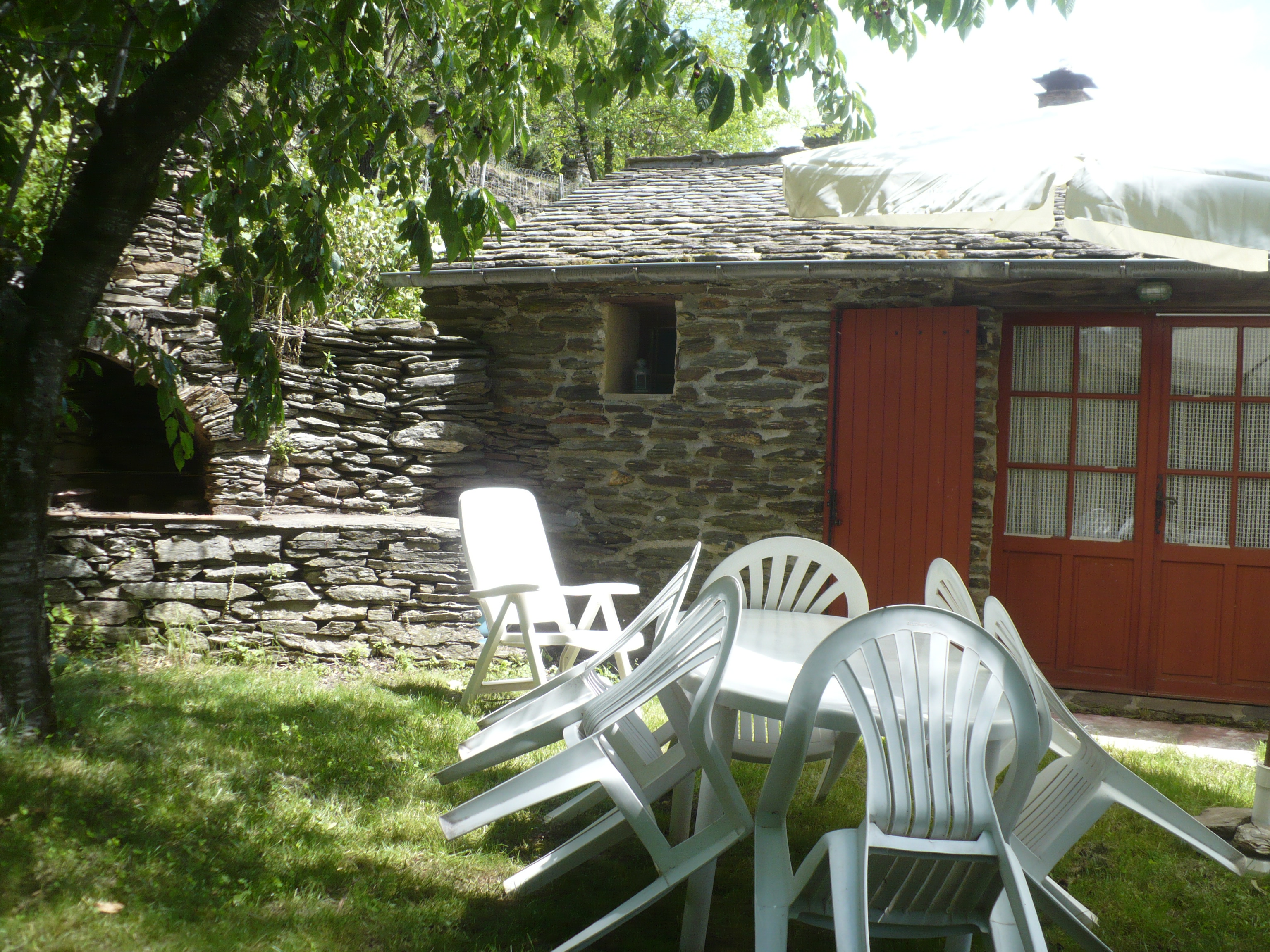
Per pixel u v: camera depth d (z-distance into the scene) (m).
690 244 6.36
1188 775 3.95
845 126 4.29
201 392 5.62
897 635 2.10
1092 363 5.66
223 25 3.21
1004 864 1.95
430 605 5.63
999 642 2.28
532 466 6.62
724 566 3.95
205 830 2.83
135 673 4.47
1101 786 2.35
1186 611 5.45
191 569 5.18
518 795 2.46
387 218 8.42
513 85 4.21
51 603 4.88
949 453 5.67
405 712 4.35
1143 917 2.70
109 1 3.32
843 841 1.99
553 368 6.60
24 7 3.45
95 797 2.88
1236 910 2.72
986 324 5.69
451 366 6.56
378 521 5.71
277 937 2.29
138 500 6.04
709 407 6.25
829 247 5.98
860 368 5.87
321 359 6.31
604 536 6.45
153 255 5.58
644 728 3.10
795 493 6.07
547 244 6.73
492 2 4.10
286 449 6.01
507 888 2.67
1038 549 5.73
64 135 5.04
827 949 2.56
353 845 2.94
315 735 3.86
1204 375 5.45
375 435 6.40
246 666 5.08
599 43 4.12
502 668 5.57
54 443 3.35
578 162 23.83
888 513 5.79
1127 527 5.59
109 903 2.32
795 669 2.68
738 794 2.23
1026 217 3.83
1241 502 5.38
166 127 3.27
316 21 3.89
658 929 2.64
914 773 2.01
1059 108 3.31
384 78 4.06
